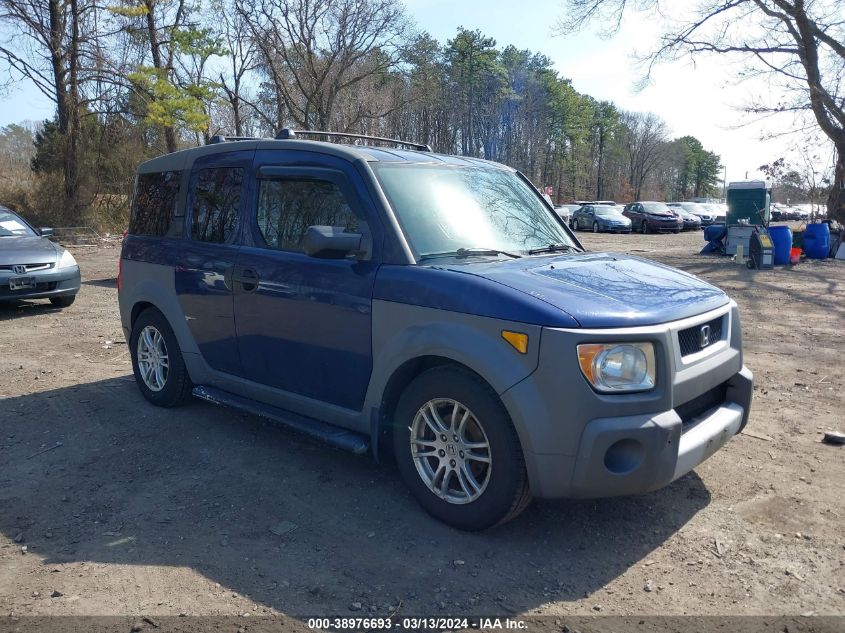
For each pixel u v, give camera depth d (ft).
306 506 13.29
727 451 15.92
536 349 10.89
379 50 112.16
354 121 115.44
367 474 14.70
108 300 37.78
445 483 12.36
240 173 16.24
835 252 59.93
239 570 11.10
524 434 10.99
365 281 13.09
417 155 15.23
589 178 312.50
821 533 12.25
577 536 12.17
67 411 18.80
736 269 51.93
